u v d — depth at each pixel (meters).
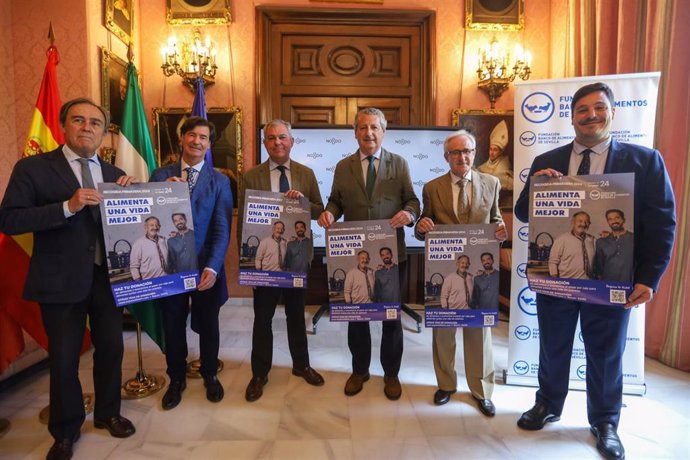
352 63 3.91
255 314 2.20
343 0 3.80
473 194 1.92
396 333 2.14
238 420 1.94
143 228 1.78
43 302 1.60
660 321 2.59
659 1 2.52
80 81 2.91
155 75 3.78
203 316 2.12
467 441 1.78
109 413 1.83
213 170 2.14
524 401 2.13
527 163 2.20
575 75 3.42
